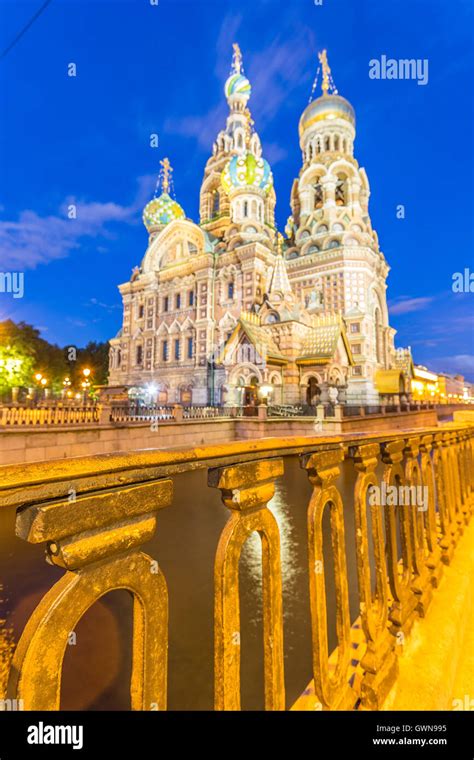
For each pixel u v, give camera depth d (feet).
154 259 173.17
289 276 161.99
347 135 178.60
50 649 3.19
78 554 3.27
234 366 102.83
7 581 29.66
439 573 11.93
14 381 137.08
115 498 3.61
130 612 25.94
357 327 142.72
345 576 7.02
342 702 6.56
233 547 4.72
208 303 146.92
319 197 180.24
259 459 5.20
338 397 106.83
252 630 23.26
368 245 156.04
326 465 6.54
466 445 18.33
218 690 4.62
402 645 8.79
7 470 2.82
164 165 210.59
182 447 4.32
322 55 192.54
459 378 348.59
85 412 62.64
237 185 159.74
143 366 167.53
